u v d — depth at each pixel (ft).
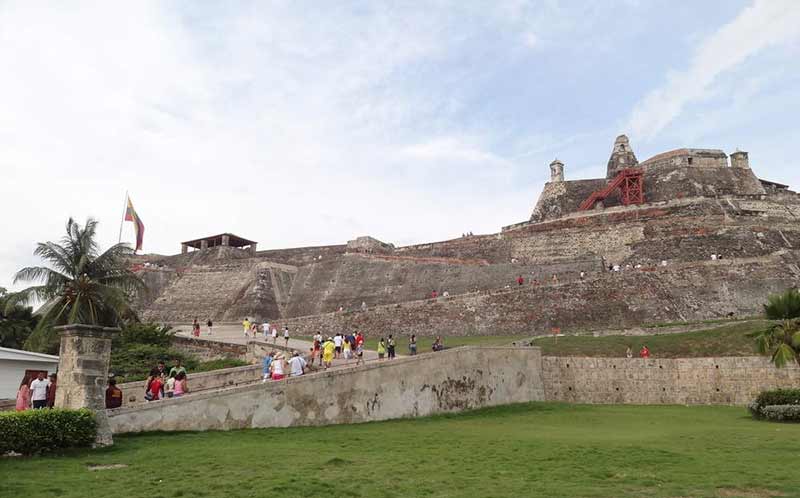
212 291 224.74
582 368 111.65
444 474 41.06
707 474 40.88
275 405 67.82
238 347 128.36
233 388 65.21
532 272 181.27
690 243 174.91
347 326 166.91
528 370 108.17
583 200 238.27
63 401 51.21
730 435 61.46
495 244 213.66
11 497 34.04
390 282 205.57
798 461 45.68
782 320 86.63
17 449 45.83
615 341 117.70
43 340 112.88
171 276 240.32
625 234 190.49
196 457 46.11
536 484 37.93
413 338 108.99
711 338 111.04
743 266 148.56
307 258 241.96
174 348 135.23
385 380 80.89
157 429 58.44
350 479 39.09
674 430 69.15
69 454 47.29
